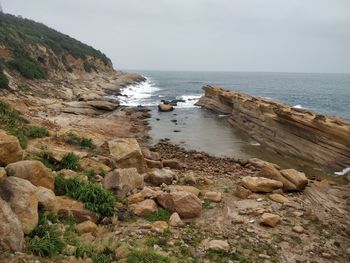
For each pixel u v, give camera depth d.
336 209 12.36
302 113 22.34
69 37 90.81
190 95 62.91
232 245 8.65
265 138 25.53
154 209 10.39
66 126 23.75
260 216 10.62
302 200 12.79
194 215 10.30
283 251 8.62
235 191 12.66
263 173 14.49
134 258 7.16
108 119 31.12
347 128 18.59
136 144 15.30
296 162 21.05
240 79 159.25
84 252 6.86
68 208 8.91
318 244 9.16
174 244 8.42
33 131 15.46
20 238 6.25
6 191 7.26
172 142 25.02
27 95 33.50
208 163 19.17
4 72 35.78
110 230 8.84
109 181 11.30
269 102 28.30
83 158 13.62
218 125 32.62
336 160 19.25
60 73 57.34
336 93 75.81
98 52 93.81
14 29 54.94
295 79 169.62
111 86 66.62
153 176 13.27
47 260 6.16
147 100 51.94
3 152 9.54
